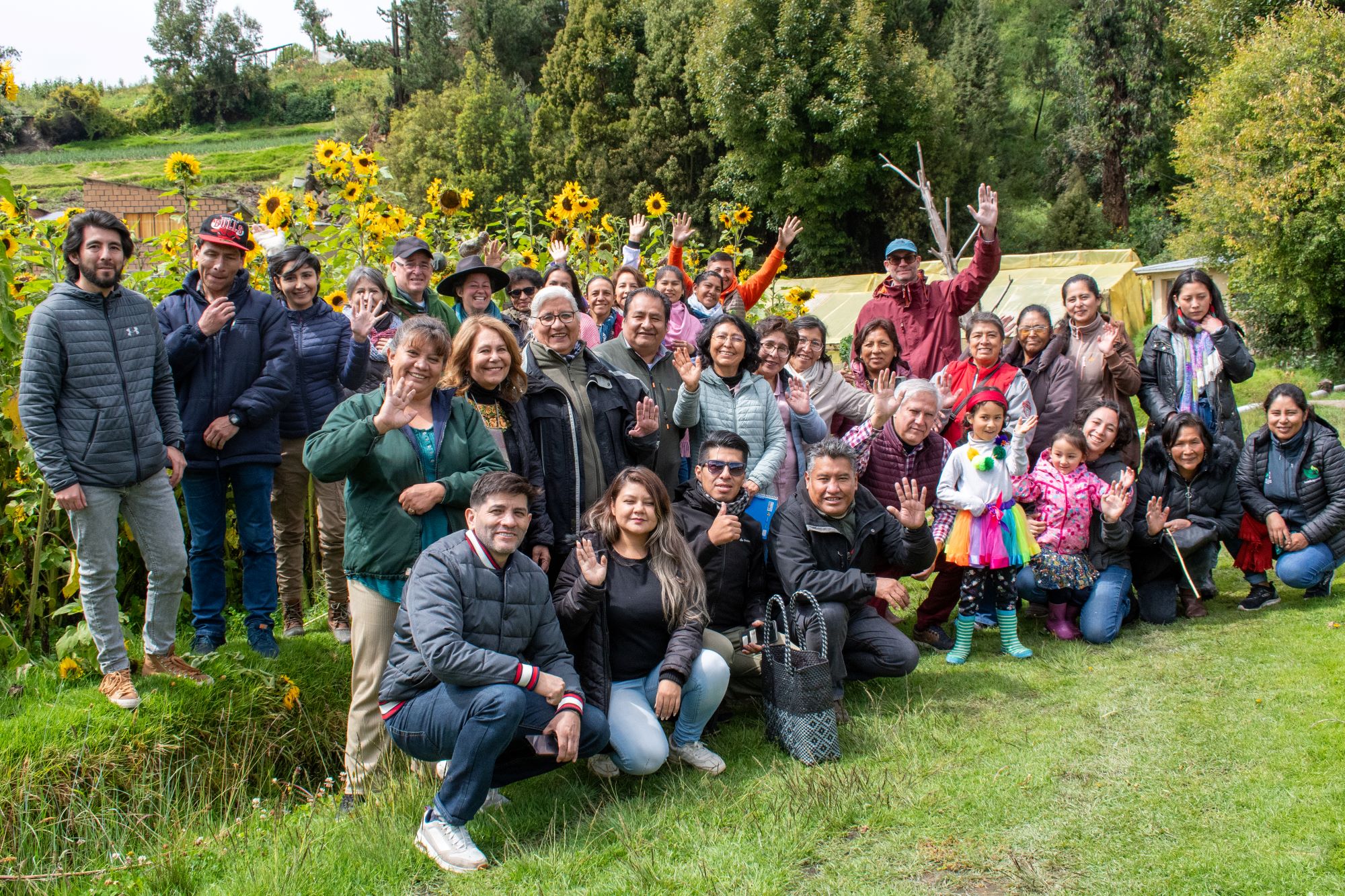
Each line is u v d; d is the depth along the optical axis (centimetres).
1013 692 480
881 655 484
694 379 508
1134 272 2030
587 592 407
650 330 519
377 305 545
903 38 2948
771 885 327
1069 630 561
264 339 498
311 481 632
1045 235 3253
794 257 2892
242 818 414
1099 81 3350
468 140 3409
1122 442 581
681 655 413
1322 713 417
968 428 556
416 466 412
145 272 639
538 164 3281
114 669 445
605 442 480
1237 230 1683
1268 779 370
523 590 383
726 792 396
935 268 2142
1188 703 446
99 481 421
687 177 3033
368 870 355
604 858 354
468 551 376
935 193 2772
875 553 506
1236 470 595
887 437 558
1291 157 1622
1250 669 479
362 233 711
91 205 1592
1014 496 530
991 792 378
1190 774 380
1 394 492
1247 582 638
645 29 3166
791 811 372
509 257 820
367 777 418
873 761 415
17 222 562
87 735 420
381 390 416
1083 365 639
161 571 452
